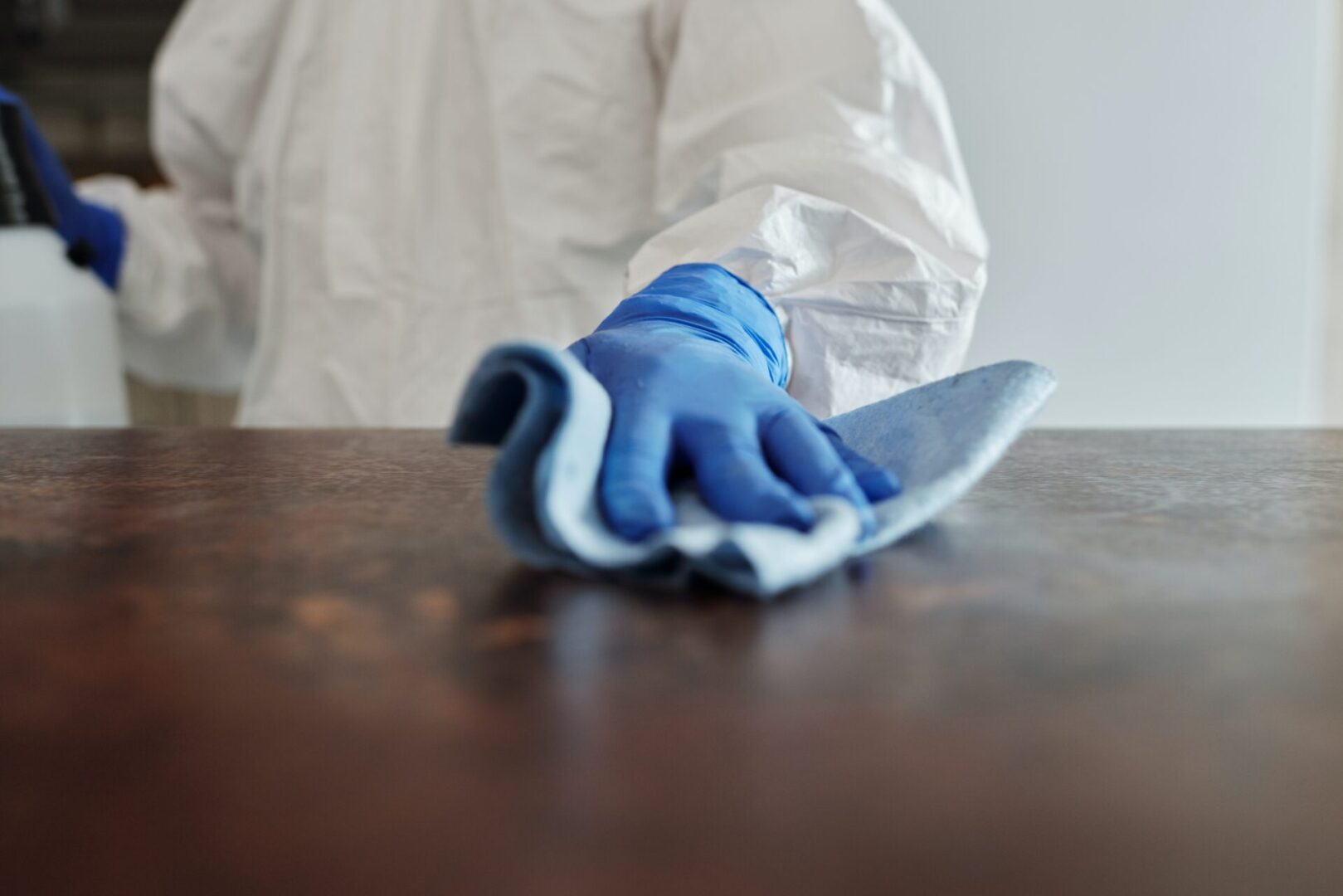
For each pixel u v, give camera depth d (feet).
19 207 4.05
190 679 1.38
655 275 2.63
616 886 0.98
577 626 1.48
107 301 4.33
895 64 2.97
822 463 1.67
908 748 1.26
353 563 1.66
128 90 5.57
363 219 4.07
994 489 2.04
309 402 4.33
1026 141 4.00
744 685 1.37
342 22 4.20
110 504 1.96
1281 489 2.03
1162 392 4.21
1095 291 4.13
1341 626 1.48
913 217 2.75
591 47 3.69
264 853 1.03
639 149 3.77
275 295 4.40
